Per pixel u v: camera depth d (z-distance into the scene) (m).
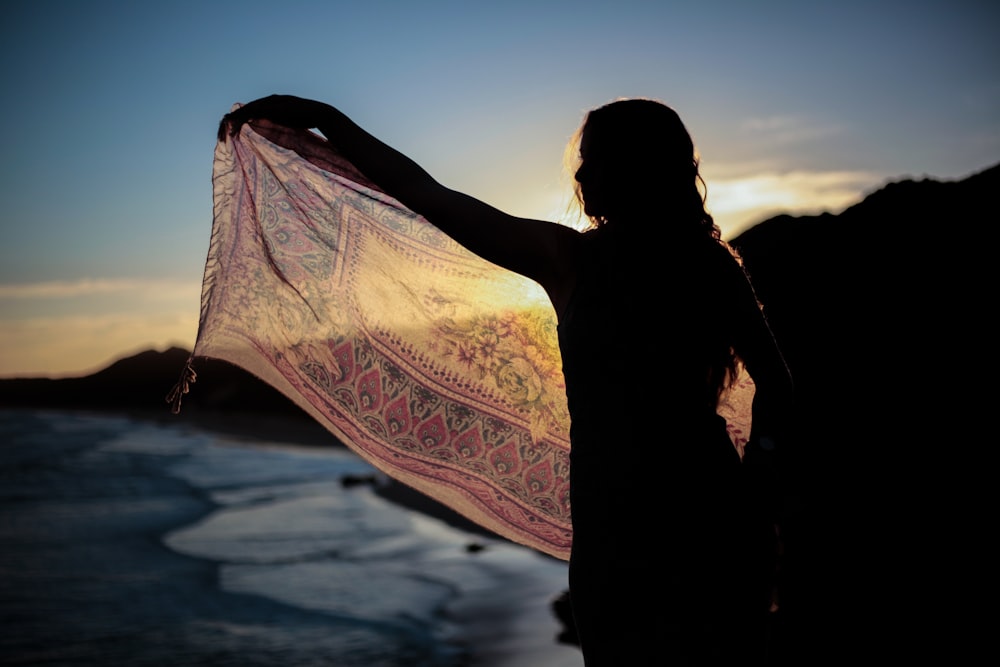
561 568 10.41
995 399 5.84
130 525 16.00
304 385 2.79
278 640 7.73
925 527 4.96
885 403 6.12
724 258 2.13
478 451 2.83
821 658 4.09
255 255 2.77
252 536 14.30
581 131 2.27
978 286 7.29
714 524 1.94
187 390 2.57
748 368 2.13
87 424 62.94
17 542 14.05
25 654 7.49
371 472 26.00
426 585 9.86
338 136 2.22
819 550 5.00
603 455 1.99
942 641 4.01
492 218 2.06
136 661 7.24
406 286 2.79
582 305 2.03
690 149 2.19
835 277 8.16
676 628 1.90
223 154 2.73
